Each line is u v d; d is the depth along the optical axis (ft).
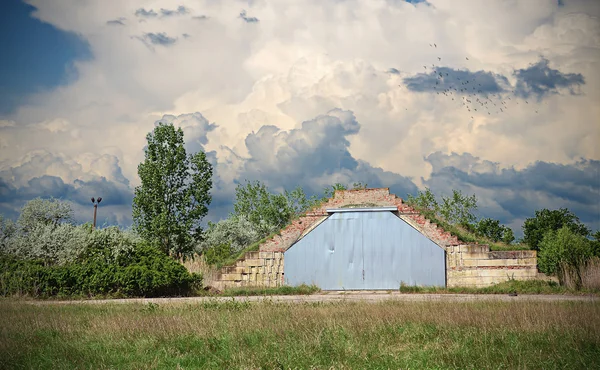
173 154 134.41
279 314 55.31
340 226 102.63
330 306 64.80
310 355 38.73
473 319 50.03
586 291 85.35
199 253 147.23
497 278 95.35
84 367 36.91
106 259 93.56
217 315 56.13
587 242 94.43
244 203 207.92
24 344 43.45
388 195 102.06
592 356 38.50
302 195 207.00
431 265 98.48
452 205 167.12
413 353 39.73
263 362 37.45
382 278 99.96
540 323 47.78
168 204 133.49
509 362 37.06
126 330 48.24
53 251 95.76
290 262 103.09
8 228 98.27
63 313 61.46
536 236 154.61
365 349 40.50
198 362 38.70
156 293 91.81
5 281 84.53
